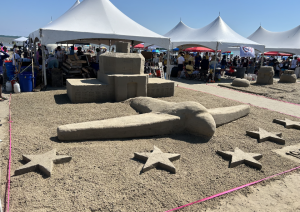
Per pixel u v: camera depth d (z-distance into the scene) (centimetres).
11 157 357
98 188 293
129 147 416
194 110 489
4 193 279
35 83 939
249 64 2131
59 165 342
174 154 387
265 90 1162
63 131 414
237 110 625
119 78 728
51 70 965
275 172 366
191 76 1529
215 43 1377
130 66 774
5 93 813
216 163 382
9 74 1010
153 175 331
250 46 1434
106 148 403
